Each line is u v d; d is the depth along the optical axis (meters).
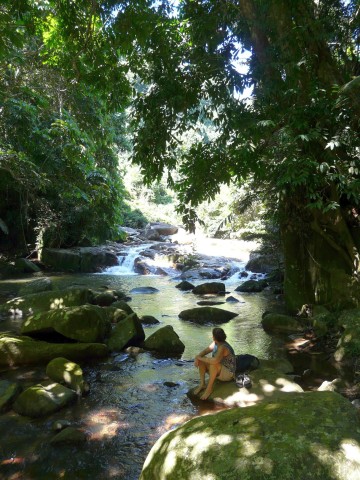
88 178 13.54
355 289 7.00
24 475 3.20
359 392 4.54
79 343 6.14
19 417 4.14
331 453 2.27
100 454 3.47
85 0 6.48
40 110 10.91
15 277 15.45
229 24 6.40
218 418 2.77
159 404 4.47
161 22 6.58
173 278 15.24
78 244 19.67
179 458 2.43
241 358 5.23
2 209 18.16
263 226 14.12
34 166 11.37
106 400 4.58
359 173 5.79
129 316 6.93
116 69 7.26
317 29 5.68
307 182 5.65
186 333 7.52
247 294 11.84
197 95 6.92
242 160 6.46
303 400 2.87
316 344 6.56
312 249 8.17
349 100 5.05
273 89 5.95
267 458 2.25
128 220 25.84
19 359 5.72
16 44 6.89
